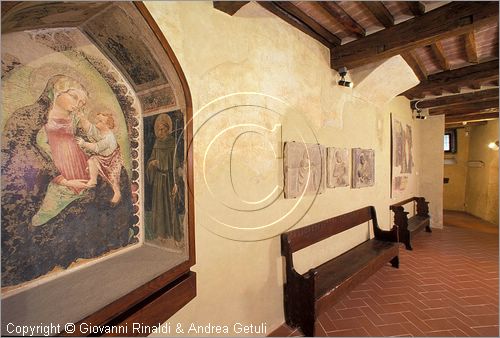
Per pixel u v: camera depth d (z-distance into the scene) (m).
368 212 3.76
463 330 2.19
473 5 2.10
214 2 1.79
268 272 2.22
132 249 1.72
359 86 3.49
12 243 1.17
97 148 1.52
